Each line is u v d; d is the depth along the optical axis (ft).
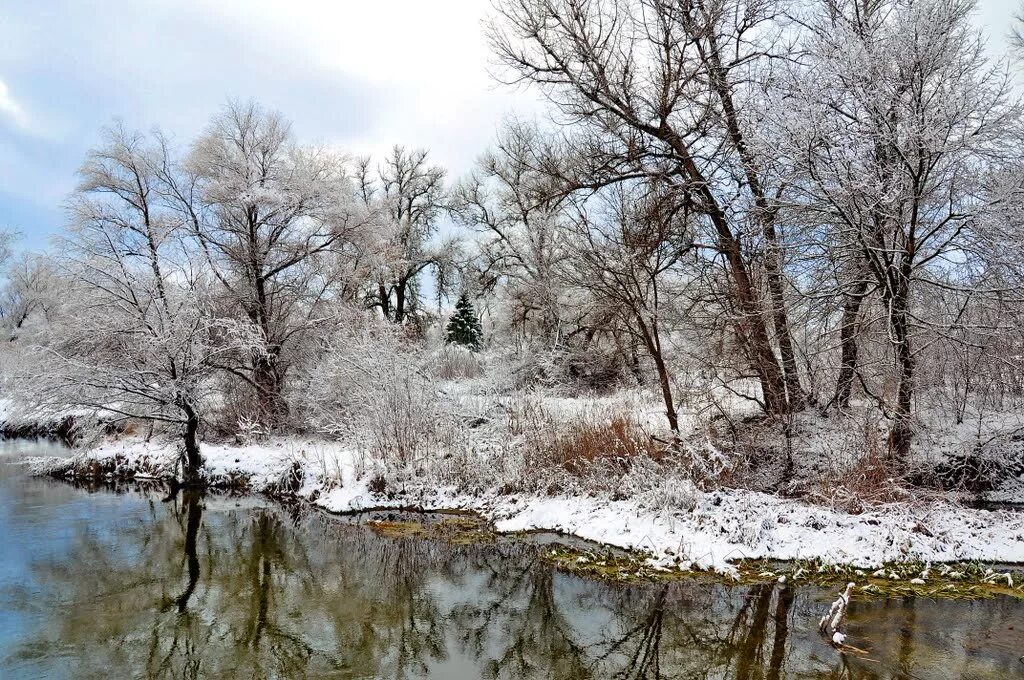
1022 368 37.06
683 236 45.06
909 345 36.17
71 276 53.52
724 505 33.22
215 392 57.72
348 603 27.43
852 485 33.91
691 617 24.88
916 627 23.06
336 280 70.08
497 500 41.06
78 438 53.31
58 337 51.49
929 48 33.68
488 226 101.71
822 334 39.06
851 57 34.30
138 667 21.76
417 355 50.44
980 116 34.50
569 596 27.55
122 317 50.47
